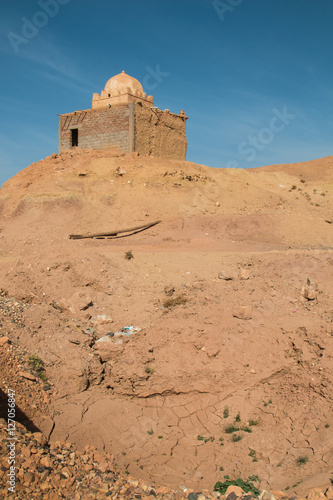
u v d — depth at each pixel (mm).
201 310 12305
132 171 30781
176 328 11266
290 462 7949
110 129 33500
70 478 6855
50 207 28578
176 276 17781
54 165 32438
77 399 9812
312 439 8336
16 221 28297
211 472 7957
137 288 16359
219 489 7336
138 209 28438
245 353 10617
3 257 22953
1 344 10102
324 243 24672
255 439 8711
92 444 8617
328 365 9656
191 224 26859
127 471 7852
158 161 33125
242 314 11789
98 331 13109
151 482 7508
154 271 18031
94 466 7605
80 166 31531
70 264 17016
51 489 6398
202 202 29984
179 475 7883
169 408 9844
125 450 8617
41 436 7730
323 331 10586
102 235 25703
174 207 28969
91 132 34531
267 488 7305
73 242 24547
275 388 9961
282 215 28094
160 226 26922
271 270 16672
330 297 12938
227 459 8289
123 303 15344
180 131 37312
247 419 9414
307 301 12969
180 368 10359
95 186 29969
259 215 27344
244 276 15875
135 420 9492
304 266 16500
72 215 27875
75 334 11727
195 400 9969
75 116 35406
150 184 30156
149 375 10305
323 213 30844
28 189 30562
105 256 19141
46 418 8969
